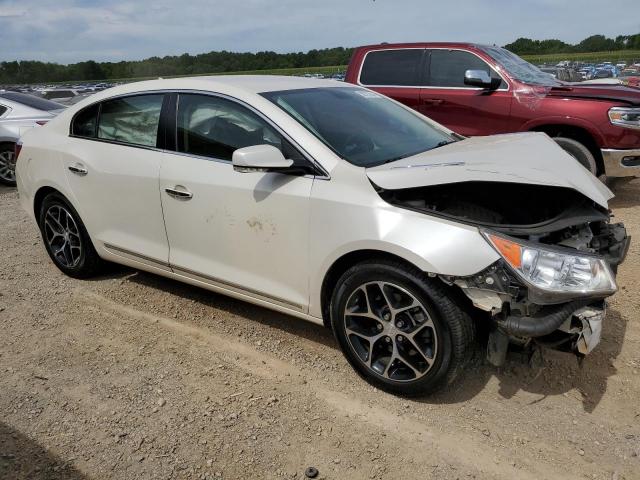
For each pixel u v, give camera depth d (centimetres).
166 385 317
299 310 325
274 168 292
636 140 623
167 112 371
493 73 695
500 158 305
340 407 295
